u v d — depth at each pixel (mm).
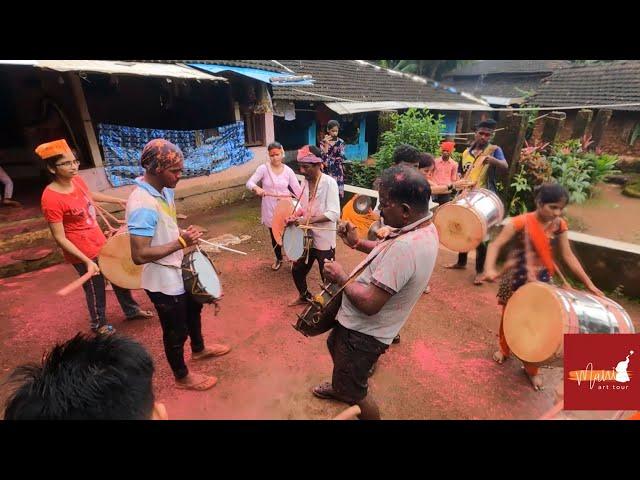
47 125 7223
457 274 5188
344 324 2438
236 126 8484
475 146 4922
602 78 14180
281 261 5395
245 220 7492
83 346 1241
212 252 5957
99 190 6832
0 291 4844
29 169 8156
